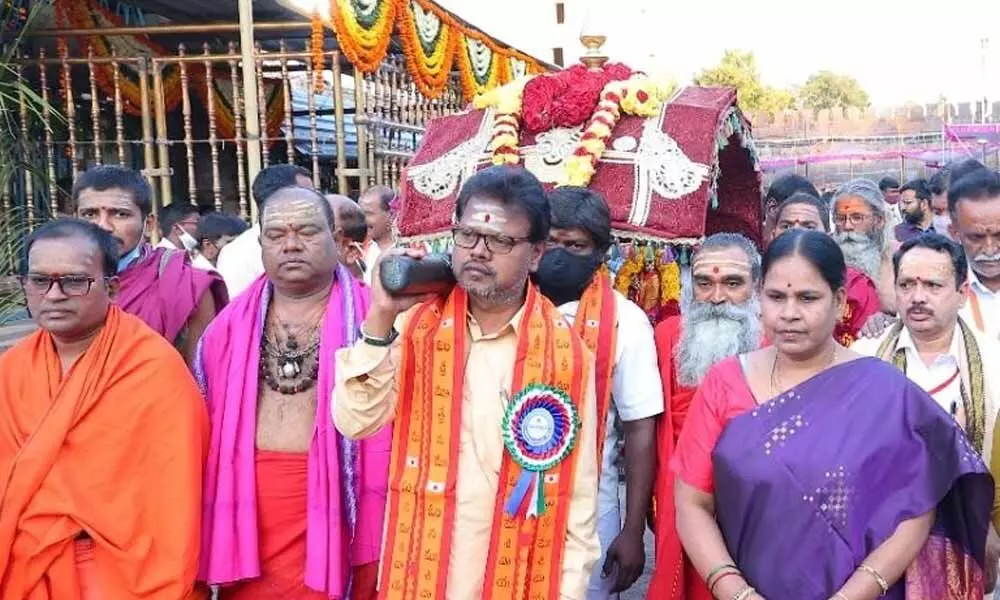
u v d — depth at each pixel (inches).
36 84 293.6
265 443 111.9
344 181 285.1
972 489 92.5
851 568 89.3
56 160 290.4
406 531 93.7
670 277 151.9
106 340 109.3
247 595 111.6
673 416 126.4
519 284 93.0
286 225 112.9
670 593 121.0
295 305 117.0
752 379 98.0
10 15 256.4
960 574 94.7
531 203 90.6
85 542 105.3
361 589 113.5
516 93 150.9
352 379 91.4
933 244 115.3
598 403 115.1
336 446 109.9
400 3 279.9
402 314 97.6
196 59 275.1
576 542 94.3
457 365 93.5
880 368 93.4
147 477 106.7
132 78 297.4
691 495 98.4
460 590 92.1
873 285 173.2
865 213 184.9
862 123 860.6
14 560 103.3
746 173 184.5
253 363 113.6
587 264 120.3
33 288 107.0
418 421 94.5
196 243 232.7
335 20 247.6
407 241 146.5
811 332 92.5
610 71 152.2
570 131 146.5
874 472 90.0
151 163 278.8
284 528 111.0
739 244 128.1
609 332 117.5
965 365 115.0
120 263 135.0
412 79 310.8
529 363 93.2
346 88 388.5
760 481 91.1
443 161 150.7
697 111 147.8
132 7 314.8
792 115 877.8
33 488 103.5
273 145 372.8
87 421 106.0
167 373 109.0
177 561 104.5
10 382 109.5
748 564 92.7
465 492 93.0
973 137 829.2
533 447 91.9
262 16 320.5
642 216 134.3
